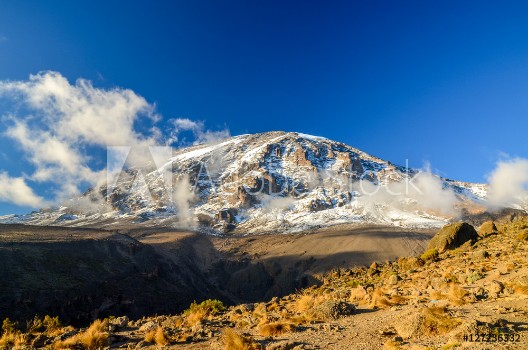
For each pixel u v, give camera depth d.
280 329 13.16
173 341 13.31
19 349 13.47
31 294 118.25
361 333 11.54
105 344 13.52
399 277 28.67
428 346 8.91
